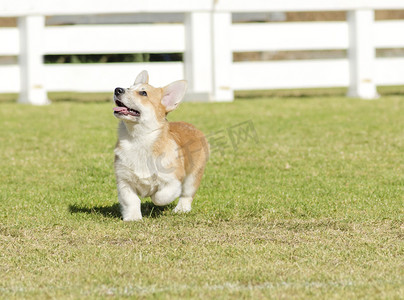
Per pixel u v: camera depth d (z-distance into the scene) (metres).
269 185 11.27
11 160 13.56
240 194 10.49
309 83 24.48
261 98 25.06
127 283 6.13
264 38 23.91
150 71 23.67
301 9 23.95
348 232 8.16
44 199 10.11
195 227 8.38
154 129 8.43
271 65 24.12
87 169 12.57
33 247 7.47
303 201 9.84
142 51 23.53
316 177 11.88
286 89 32.34
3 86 23.52
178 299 5.66
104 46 23.39
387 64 24.91
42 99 23.41
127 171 8.50
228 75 23.78
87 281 6.20
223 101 23.31
